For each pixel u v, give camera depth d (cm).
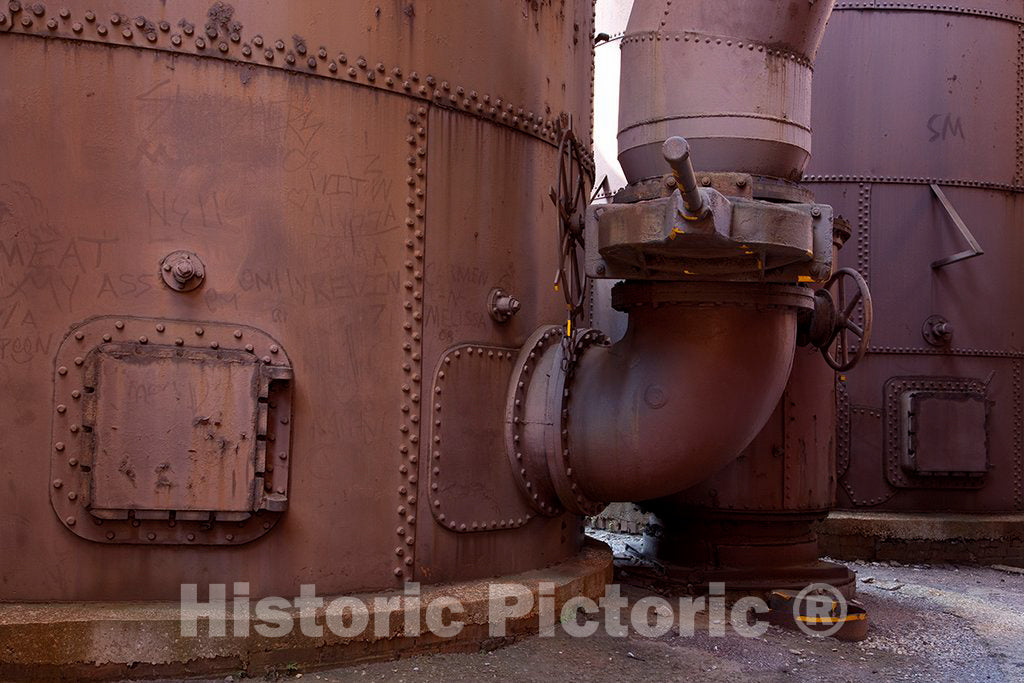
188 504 473
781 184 554
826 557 1009
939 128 1041
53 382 467
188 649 455
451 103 553
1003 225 1059
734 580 716
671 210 482
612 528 1058
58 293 469
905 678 550
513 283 594
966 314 1043
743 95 550
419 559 537
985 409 1033
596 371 596
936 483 1038
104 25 475
